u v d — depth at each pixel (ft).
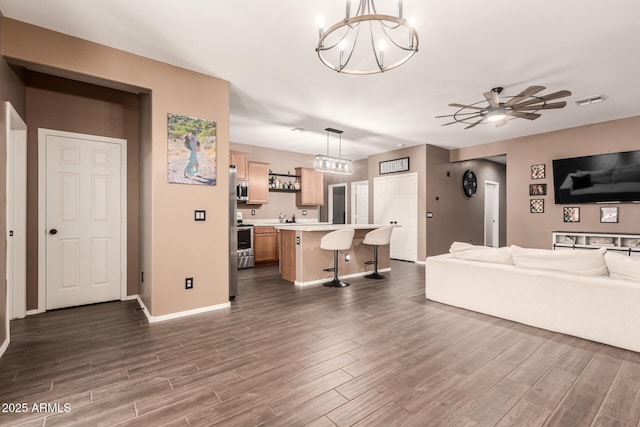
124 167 12.23
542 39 8.55
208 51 9.30
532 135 18.34
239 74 10.85
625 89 11.84
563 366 6.90
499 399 5.69
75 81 11.28
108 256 11.94
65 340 8.34
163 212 9.94
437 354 7.52
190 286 10.46
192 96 10.53
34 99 10.47
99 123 11.74
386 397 5.76
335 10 7.40
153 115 9.77
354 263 17.01
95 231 11.66
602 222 15.75
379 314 10.52
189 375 6.55
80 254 11.37
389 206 23.62
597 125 15.85
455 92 12.36
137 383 6.24
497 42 8.71
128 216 12.37
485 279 10.40
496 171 27.78
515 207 18.99
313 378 6.43
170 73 10.08
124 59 9.23
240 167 20.13
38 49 8.04
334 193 29.71
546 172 17.69
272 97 12.98
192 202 10.53
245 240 19.77
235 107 14.20
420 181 21.38
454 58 9.63
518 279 9.60
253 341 8.29
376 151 23.99
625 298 7.71
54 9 7.36
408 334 8.77
